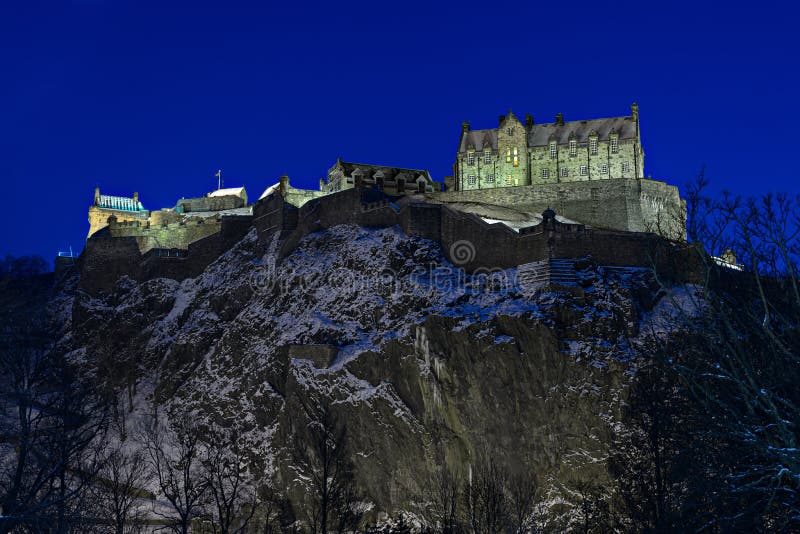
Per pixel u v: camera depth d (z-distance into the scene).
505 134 144.00
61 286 149.88
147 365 124.69
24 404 53.53
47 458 54.75
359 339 98.88
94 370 127.88
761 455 39.78
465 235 102.94
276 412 99.44
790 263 38.91
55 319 139.00
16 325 66.06
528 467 81.38
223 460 97.81
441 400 87.12
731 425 39.16
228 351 113.56
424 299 96.94
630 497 64.00
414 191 155.25
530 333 86.31
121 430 105.88
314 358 97.25
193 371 117.94
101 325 134.88
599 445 79.25
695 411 50.09
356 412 90.81
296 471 89.75
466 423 85.31
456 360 88.00
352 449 89.50
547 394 83.62
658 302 89.25
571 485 78.62
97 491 71.62
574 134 141.12
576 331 86.31
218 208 169.12
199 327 122.69
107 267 145.50
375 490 87.12
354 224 115.38
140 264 141.50
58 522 51.28
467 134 148.75
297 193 146.62
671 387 61.72
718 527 48.47
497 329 88.38
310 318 105.06
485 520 72.75
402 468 87.00
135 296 136.12
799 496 39.09
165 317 131.12
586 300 88.38
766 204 40.16
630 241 93.75
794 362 40.59
